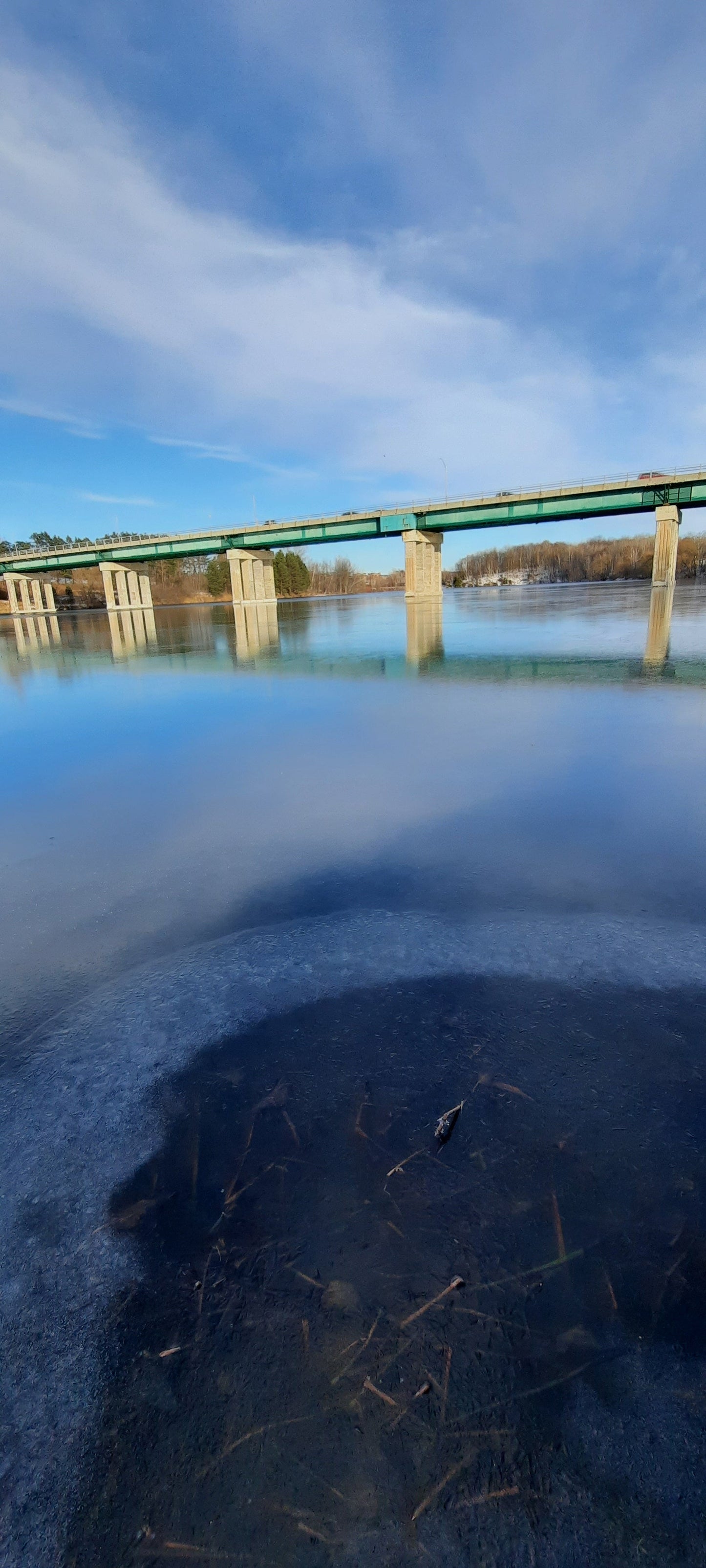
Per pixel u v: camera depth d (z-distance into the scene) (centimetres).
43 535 12988
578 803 524
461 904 370
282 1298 163
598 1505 123
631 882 388
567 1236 175
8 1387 148
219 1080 242
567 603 3997
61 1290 169
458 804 535
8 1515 125
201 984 304
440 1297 161
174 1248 178
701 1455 130
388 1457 131
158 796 591
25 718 1012
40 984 312
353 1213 184
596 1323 154
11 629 4169
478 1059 245
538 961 309
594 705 920
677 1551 116
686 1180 191
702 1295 159
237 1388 145
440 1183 192
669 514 4119
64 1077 248
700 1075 232
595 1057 244
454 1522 121
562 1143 205
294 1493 127
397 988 293
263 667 1602
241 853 457
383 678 1298
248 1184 196
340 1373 146
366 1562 116
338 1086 235
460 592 8369
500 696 1021
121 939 351
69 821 535
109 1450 135
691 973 295
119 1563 117
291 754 719
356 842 466
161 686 1333
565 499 4509
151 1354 153
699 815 490
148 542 6562
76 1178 203
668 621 2322
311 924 356
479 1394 141
